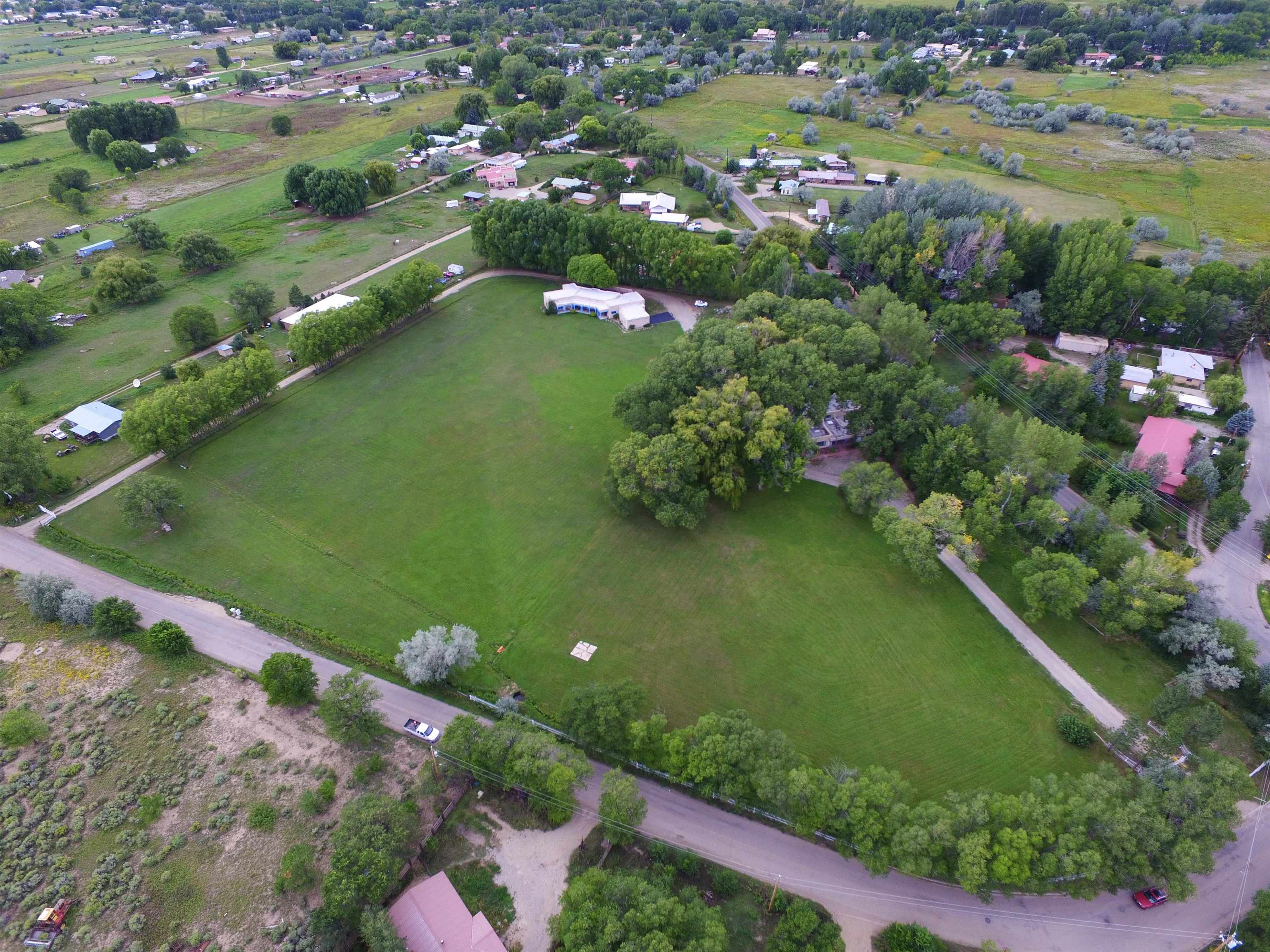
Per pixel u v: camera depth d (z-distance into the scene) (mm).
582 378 132375
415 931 56406
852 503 98562
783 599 89062
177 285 165125
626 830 63562
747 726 67500
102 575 92062
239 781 68938
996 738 73312
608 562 94438
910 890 62344
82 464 111250
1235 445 109438
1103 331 136750
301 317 136250
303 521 100688
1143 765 69375
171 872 61594
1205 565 92375
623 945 51062
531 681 79250
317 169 199875
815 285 146000
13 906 59438
